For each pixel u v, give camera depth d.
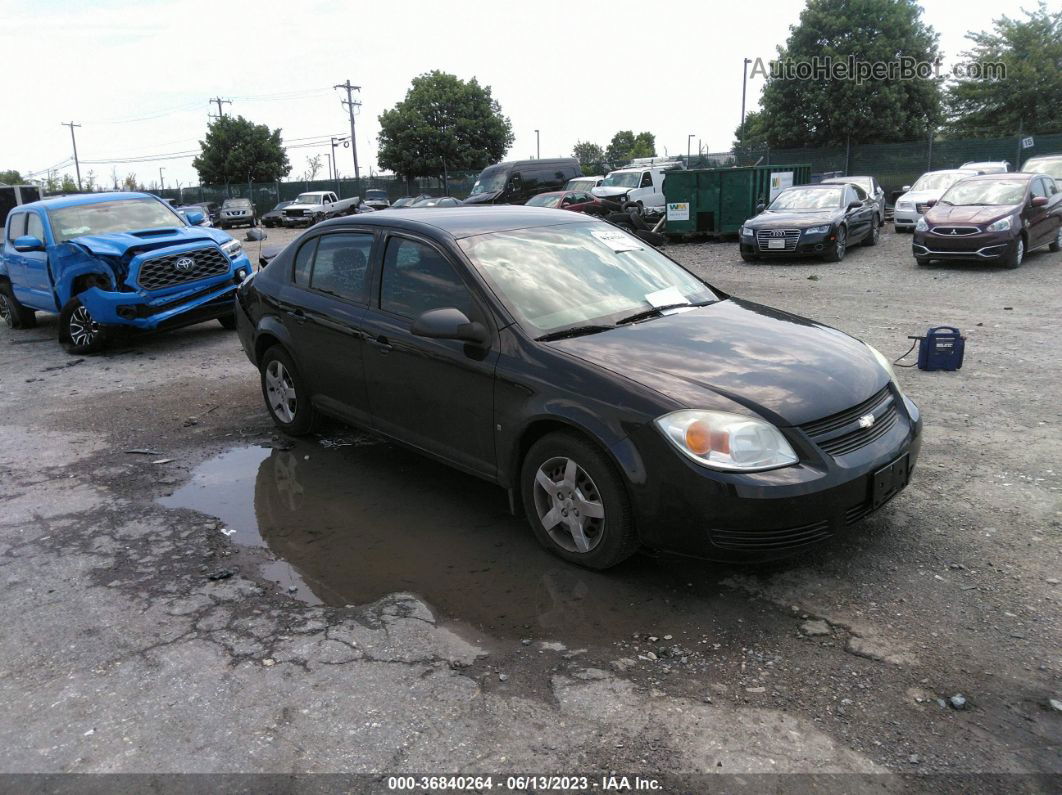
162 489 4.91
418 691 2.84
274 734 2.64
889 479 3.46
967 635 3.05
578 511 3.61
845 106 37.31
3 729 2.72
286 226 41.22
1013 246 12.86
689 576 3.58
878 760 2.44
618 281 4.41
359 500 4.62
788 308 10.35
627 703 2.74
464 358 3.97
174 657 3.10
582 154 72.12
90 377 8.13
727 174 20.55
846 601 3.32
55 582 3.75
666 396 3.30
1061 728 2.54
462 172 48.44
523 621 3.28
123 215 10.16
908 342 8.00
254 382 7.55
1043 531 3.85
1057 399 5.89
